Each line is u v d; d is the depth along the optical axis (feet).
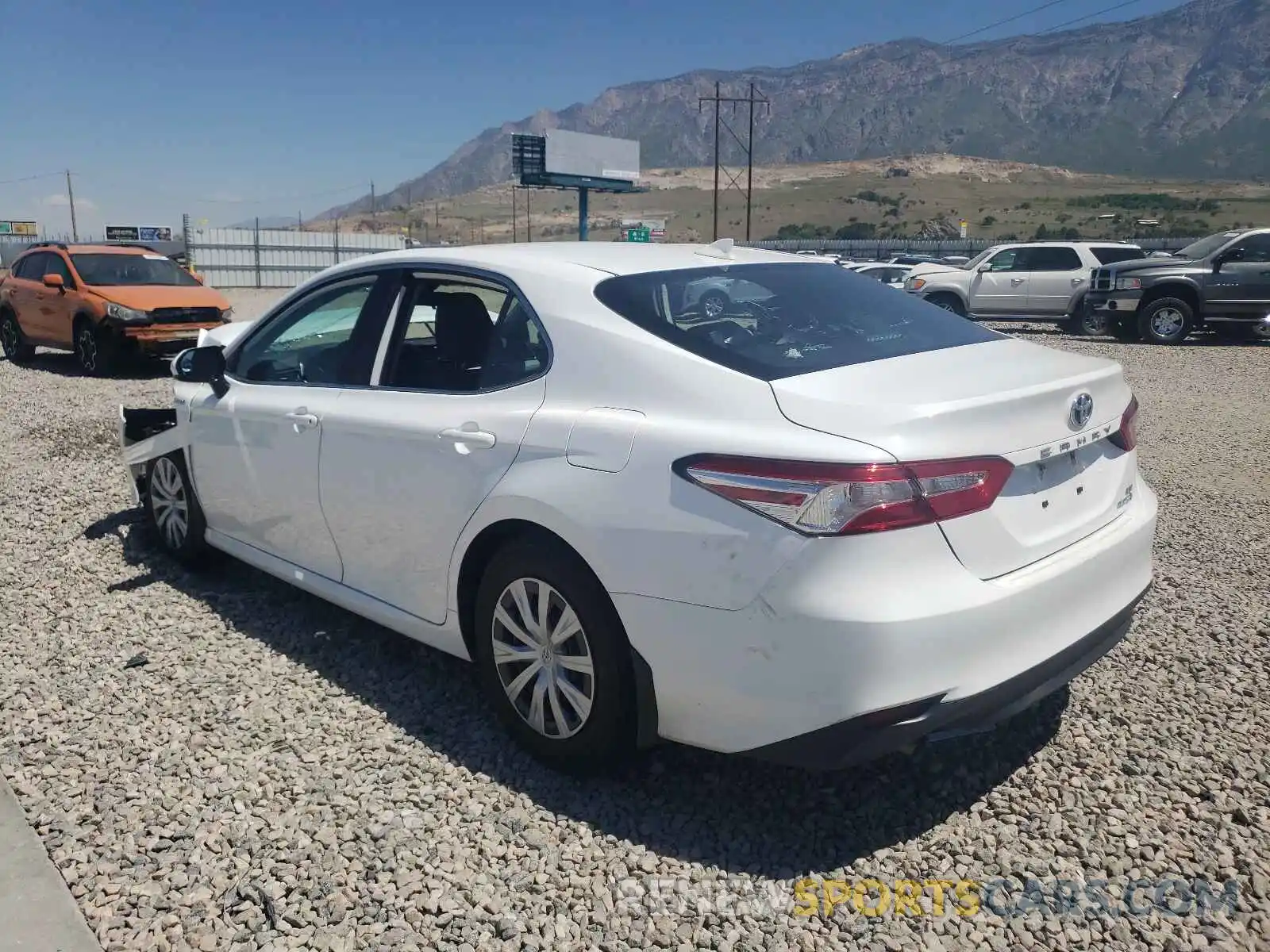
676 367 9.96
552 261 11.91
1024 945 8.36
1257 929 8.50
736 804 10.42
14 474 24.77
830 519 8.49
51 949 8.33
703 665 9.23
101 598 16.30
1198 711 12.23
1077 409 10.00
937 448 8.73
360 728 12.03
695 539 9.10
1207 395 38.22
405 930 8.55
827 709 8.63
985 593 8.91
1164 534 19.51
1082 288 65.00
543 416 10.59
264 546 15.25
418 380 12.48
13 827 10.04
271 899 8.91
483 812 10.27
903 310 12.40
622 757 10.52
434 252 13.10
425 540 11.92
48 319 46.62
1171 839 9.73
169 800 10.50
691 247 13.52
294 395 13.99
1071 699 12.55
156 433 18.53
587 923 8.66
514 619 11.07
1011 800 10.41
